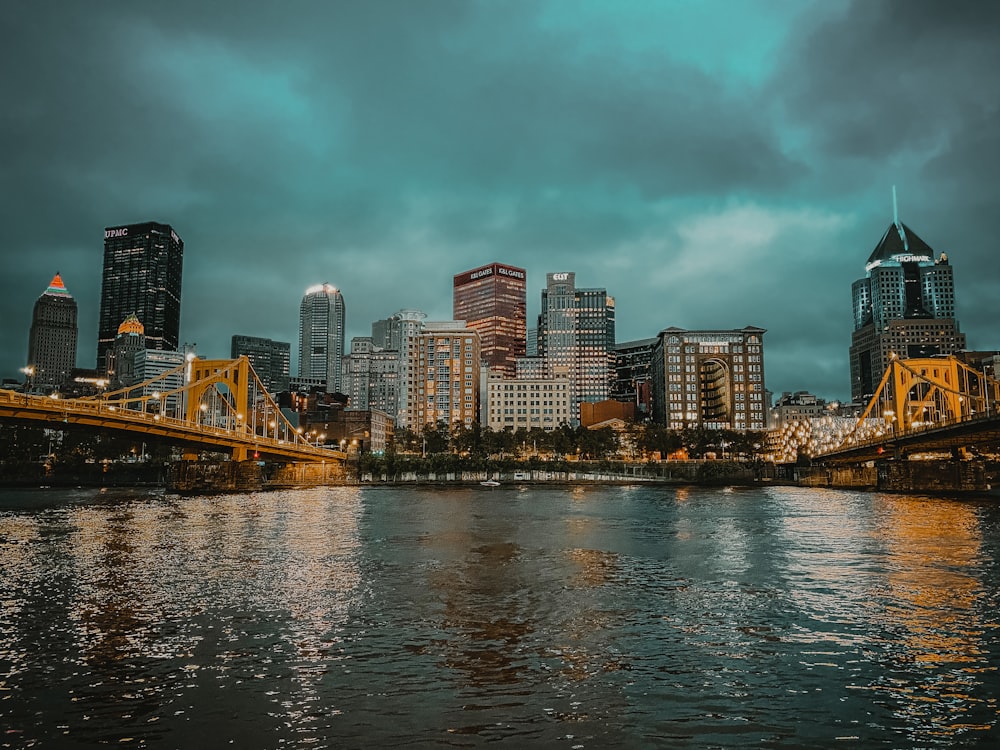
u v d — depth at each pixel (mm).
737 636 28891
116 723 20000
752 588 39094
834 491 162375
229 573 43156
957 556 50625
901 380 154750
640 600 35812
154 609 33125
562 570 45188
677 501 122625
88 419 98438
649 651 26766
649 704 21484
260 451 154375
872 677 23844
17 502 110438
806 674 24156
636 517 86500
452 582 40688
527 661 25547
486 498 132750
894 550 54125
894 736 19297
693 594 37406
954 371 154500
